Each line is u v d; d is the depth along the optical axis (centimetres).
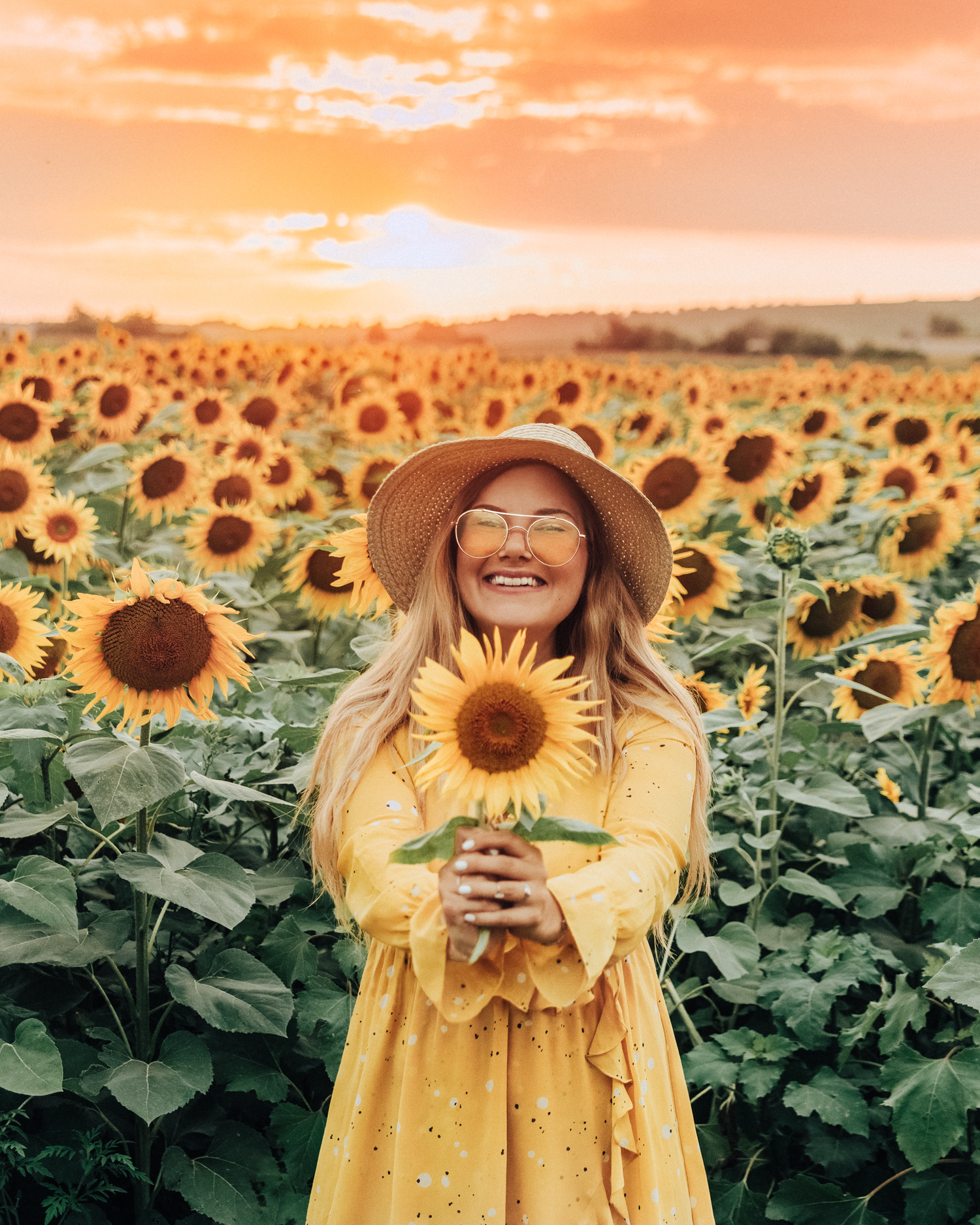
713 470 486
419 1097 170
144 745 217
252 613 437
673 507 487
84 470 597
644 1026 183
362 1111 176
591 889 154
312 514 582
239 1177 243
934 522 482
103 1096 250
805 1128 268
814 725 330
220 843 308
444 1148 167
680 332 3900
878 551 501
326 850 193
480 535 184
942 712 295
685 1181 186
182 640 213
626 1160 173
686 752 187
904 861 319
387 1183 173
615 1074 171
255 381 1222
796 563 319
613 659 199
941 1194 255
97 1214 235
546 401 998
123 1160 230
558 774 137
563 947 156
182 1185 237
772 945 298
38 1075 205
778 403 1314
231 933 286
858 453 695
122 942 235
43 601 404
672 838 174
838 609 396
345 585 399
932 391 1405
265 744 310
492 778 137
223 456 570
